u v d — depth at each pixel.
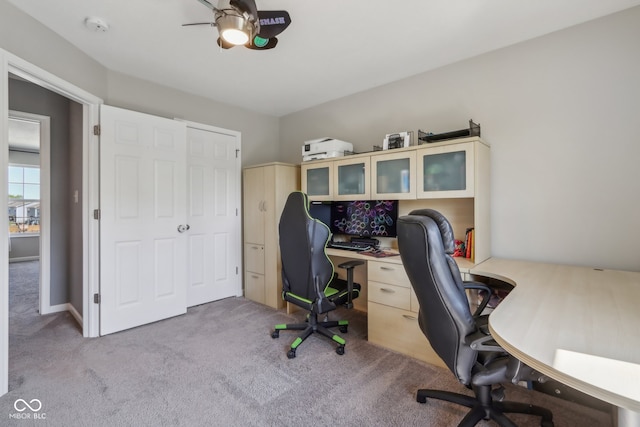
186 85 3.06
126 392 1.75
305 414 1.58
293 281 2.28
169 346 2.33
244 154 3.76
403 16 1.95
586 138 2.01
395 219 2.71
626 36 1.88
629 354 0.80
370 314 2.40
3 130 1.70
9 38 1.76
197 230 3.29
